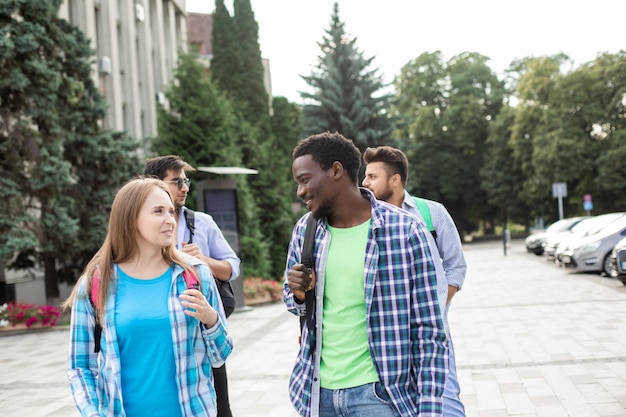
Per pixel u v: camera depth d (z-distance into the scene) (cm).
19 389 758
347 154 268
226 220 1481
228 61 3562
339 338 264
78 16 2200
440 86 5472
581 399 568
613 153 3944
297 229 286
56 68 1529
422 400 248
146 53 2778
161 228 272
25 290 1859
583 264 1748
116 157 1658
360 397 258
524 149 4609
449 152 5419
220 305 288
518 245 4391
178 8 3300
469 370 713
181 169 423
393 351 255
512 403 571
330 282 267
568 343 827
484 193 5500
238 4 3597
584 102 4131
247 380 735
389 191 407
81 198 1623
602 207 4222
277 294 1697
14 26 1437
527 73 4566
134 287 272
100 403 263
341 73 3891
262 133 3547
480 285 1709
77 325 272
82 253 1670
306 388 268
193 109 2192
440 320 258
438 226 402
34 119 1486
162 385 263
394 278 258
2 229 1373
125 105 2570
